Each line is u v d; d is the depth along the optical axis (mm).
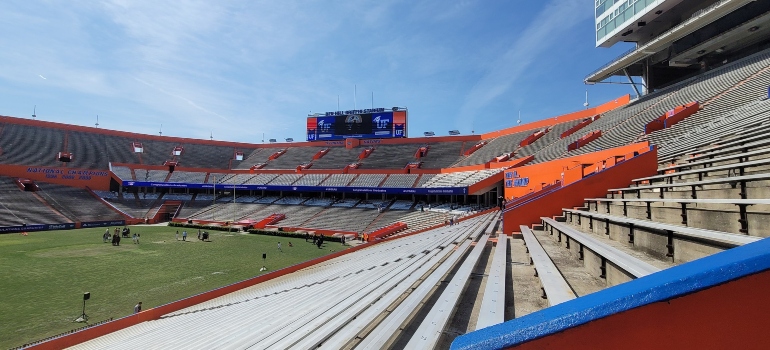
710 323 1091
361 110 59281
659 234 5160
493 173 35938
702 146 12266
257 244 33188
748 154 6996
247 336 5766
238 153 67188
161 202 55062
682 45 28812
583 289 4844
